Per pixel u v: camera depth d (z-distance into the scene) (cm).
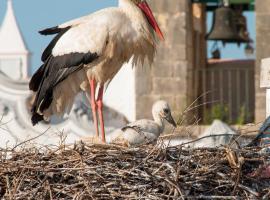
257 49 2195
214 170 1407
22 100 2219
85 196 1390
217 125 2044
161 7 2214
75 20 1692
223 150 1439
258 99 2186
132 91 2259
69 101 1697
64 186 1400
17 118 2206
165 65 2230
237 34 2302
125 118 2244
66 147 1522
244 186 1402
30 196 1397
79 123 2172
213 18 2303
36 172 1413
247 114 2316
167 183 1385
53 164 1418
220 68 2383
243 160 1417
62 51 1672
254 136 1566
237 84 2352
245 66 2470
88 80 1683
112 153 1424
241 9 2345
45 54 1695
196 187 1396
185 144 1555
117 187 1391
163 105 1611
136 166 1406
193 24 2331
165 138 1603
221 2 2305
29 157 1435
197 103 2262
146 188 1388
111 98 2266
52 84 1670
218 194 1401
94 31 1662
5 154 1452
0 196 1414
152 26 1684
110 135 2220
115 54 1667
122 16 1670
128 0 1675
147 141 1523
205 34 2453
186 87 2227
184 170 1402
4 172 1422
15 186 1402
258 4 2195
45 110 1684
